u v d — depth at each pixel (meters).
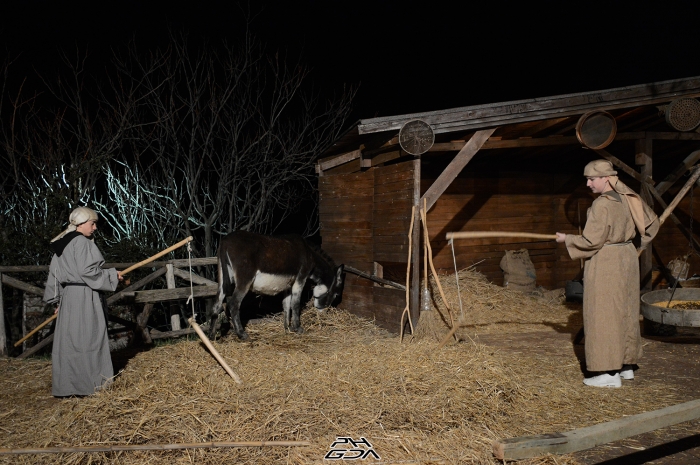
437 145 6.90
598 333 4.65
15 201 8.52
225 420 3.89
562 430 3.86
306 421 3.88
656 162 9.91
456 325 5.20
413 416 3.98
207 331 7.21
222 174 10.30
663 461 3.43
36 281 7.32
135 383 4.68
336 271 7.76
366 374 4.64
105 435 3.74
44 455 3.52
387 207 7.05
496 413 4.12
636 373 5.10
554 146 8.41
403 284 7.58
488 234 4.96
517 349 5.92
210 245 10.02
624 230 4.70
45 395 4.84
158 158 9.73
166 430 3.77
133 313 7.08
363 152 7.61
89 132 8.88
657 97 6.98
